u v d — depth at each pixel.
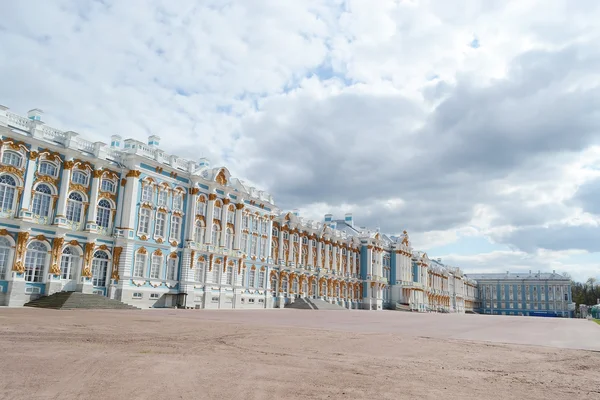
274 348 15.71
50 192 41.44
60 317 24.70
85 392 8.52
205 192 57.28
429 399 9.08
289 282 74.44
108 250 46.09
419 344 19.30
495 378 11.78
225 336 18.75
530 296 160.50
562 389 10.74
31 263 39.53
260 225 68.06
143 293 48.09
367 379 10.80
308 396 8.92
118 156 48.22
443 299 135.88
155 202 50.66
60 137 42.75
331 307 76.06
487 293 168.25
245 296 63.28
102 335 16.81
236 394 8.84
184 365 11.44
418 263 118.69
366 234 99.94
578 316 152.25
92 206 44.41
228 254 59.78
